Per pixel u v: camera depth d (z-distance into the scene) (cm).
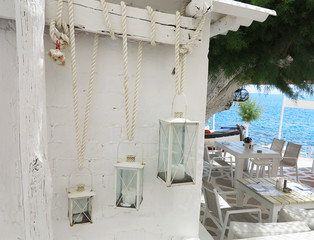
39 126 88
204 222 310
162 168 123
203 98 142
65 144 120
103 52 121
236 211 254
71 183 123
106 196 130
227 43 224
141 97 131
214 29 149
